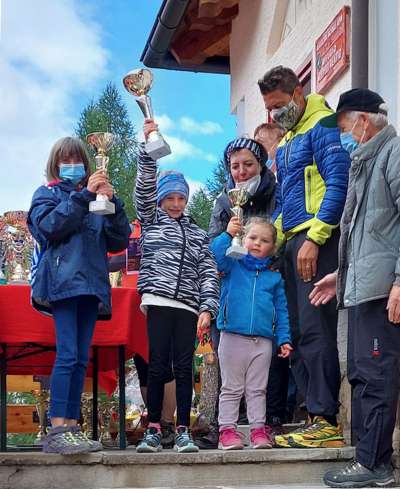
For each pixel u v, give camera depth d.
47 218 4.03
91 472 3.89
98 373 5.91
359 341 3.72
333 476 3.73
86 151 4.32
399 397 3.95
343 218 3.90
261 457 3.98
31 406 7.09
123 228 4.23
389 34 5.16
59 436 3.92
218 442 4.71
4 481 3.84
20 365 5.16
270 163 5.64
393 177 3.71
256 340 4.36
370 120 3.86
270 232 4.49
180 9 8.05
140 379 5.35
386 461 3.69
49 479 3.87
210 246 4.60
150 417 4.26
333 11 6.43
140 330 4.61
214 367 4.92
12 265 5.48
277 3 7.69
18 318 4.36
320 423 4.29
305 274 4.31
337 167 4.34
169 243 4.48
